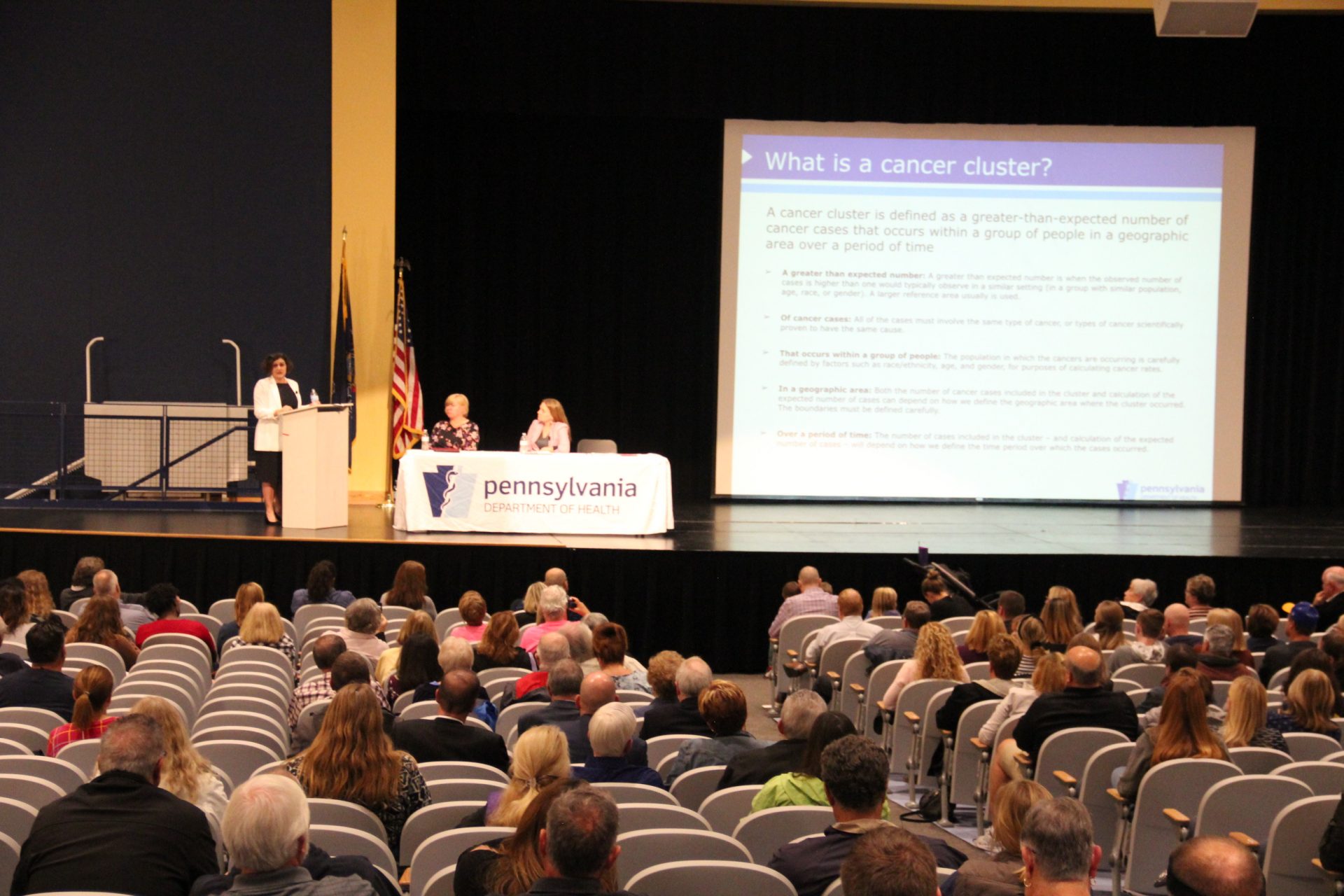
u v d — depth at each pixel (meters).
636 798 3.95
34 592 7.52
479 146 15.20
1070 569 10.75
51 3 12.78
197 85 12.92
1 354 12.88
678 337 15.48
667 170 15.37
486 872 3.07
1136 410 14.51
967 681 6.35
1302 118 14.38
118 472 12.01
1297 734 5.03
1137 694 5.94
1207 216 14.45
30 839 3.17
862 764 3.34
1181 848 2.49
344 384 12.83
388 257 13.11
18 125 12.80
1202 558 10.80
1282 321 15.52
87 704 4.57
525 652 6.57
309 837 3.13
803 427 14.42
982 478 14.51
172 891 3.15
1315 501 15.55
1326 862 3.80
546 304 15.37
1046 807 2.74
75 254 12.88
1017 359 14.45
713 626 10.51
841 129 14.29
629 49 14.01
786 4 14.05
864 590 10.66
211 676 6.99
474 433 11.35
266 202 12.99
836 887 3.16
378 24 13.05
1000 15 14.28
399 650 6.14
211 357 12.98
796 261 14.34
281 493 10.98
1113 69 14.32
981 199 14.39
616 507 10.88
